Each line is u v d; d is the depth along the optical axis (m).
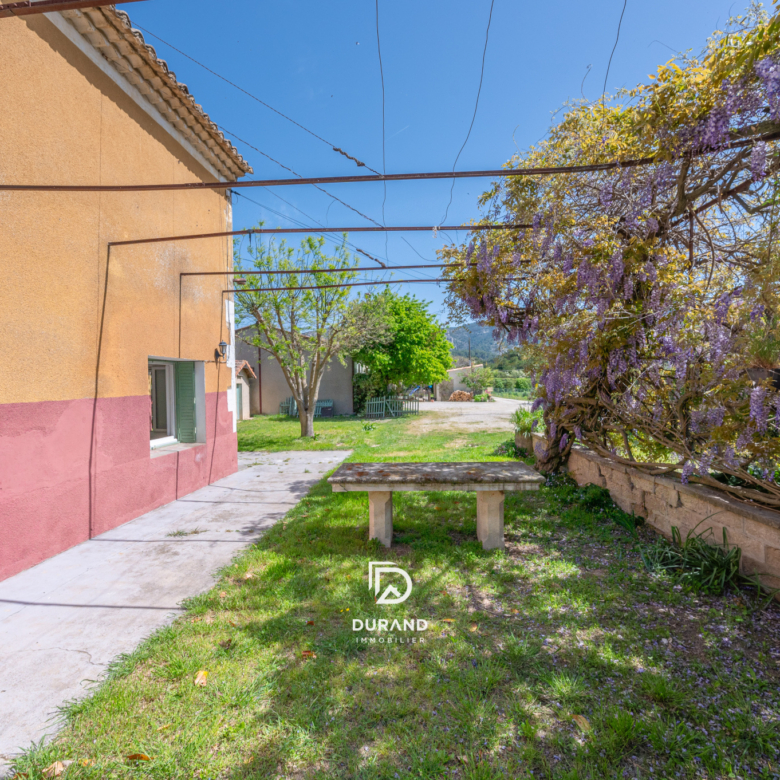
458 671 2.29
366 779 1.70
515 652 2.41
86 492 4.49
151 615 3.01
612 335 4.22
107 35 4.63
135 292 5.29
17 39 3.76
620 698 2.10
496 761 1.77
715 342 3.49
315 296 12.27
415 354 20.62
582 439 5.74
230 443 7.92
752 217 3.39
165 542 4.43
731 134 2.84
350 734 1.92
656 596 3.06
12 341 3.71
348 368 22.42
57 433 4.16
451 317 6.04
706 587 3.08
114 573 3.69
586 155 3.98
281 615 2.89
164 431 7.07
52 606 3.14
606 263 3.98
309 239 11.98
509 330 5.69
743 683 2.18
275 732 1.94
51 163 4.10
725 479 3.83
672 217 3.76
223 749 1.85
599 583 3.28
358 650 2.51
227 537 4.56
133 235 5.27
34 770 1.75
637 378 4.36
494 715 2.00
